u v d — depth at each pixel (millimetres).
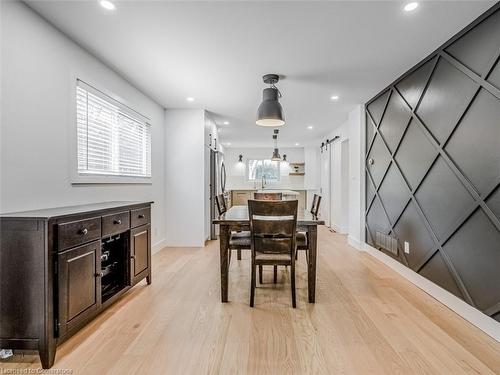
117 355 1691
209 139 5098
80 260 1851
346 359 1654
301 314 2232
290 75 3096
